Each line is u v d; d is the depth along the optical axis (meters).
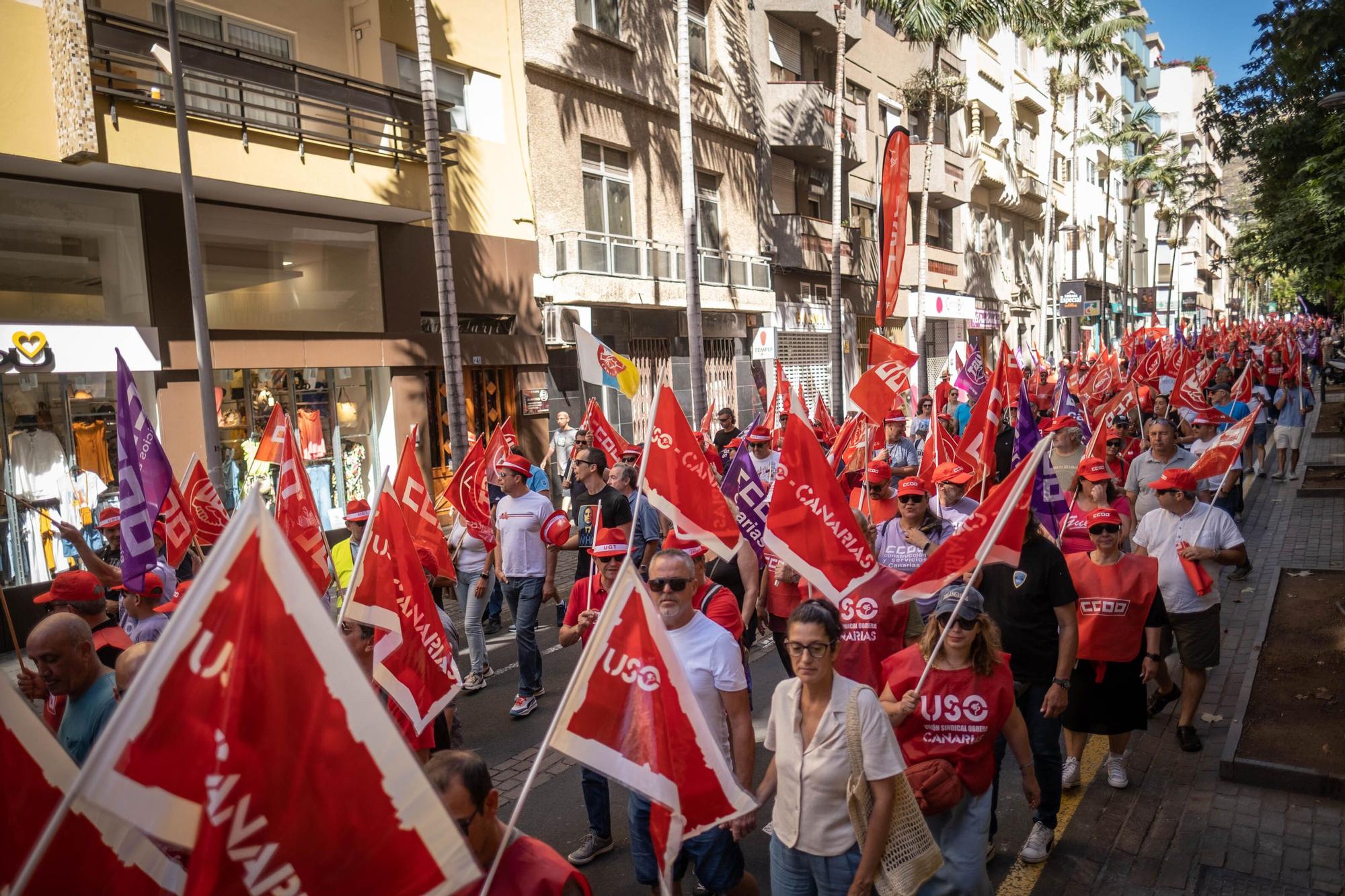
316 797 2.02
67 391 10.89
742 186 23.50
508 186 16.72
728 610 4.91
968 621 3.77
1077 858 4.93
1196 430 10.37
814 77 27.61
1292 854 4.79
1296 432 15.60
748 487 7.24
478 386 16.67
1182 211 69.50
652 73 20.20
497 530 8.05
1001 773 6.11
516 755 6.71
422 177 13.86
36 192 10.54
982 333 41.25
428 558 6.25
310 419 13.78
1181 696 6.51
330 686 2.05
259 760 1.98
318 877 2.01
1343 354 35.25
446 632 4.78
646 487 5.60
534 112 17.33
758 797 3.76
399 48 14.82
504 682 8.36
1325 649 7.52
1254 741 5.94
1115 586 5.44
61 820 1.81
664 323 20.86
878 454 10.16
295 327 13.34
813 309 27.14
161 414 11.63
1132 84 68.44
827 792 3.45
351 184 12.84
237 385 12.78
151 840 2.36
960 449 7.80
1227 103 17.80
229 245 12.49
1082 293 43.03
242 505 2.04
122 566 5.88
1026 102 44.25
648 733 3.12
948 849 3.78
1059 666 4.80
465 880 2.11
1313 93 15.65
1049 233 39.41
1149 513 6.45
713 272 21.53
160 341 11.59
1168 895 4.52
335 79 12.79
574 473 9.26
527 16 17.22
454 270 15.62
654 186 20.28
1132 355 25.52
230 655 2.00
